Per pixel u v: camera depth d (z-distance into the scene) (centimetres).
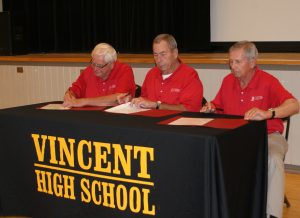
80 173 214
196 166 181
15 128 233
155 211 195
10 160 239
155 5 459
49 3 523
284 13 409
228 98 267
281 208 237
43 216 232
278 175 235
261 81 258
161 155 189
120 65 302
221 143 177
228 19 435
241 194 199
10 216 246
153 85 285
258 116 209
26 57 474
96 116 224
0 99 512
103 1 490
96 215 213
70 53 516
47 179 227
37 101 487
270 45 420
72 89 304
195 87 270
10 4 538
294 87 357
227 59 370
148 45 471
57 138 218
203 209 182
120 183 202
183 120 209
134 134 194
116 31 486
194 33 443
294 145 368
